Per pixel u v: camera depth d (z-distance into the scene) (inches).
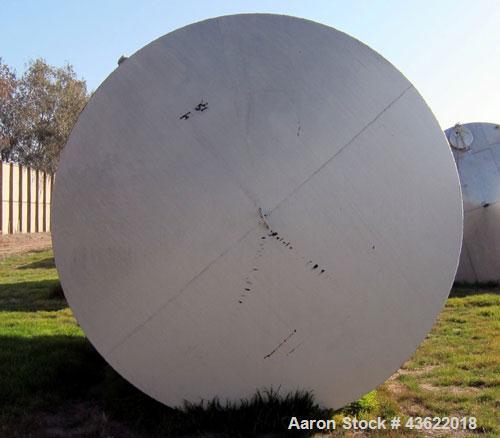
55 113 1489.9
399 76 152.9
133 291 144.6
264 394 147.1
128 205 144.0
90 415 153.9
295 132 144.9
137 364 146.7
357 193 146.6
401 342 152.0
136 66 148.3
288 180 143.6
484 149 401.1
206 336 144.6
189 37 149.7
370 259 147.7
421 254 150.7
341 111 147.8
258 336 145.1
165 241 143.0
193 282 143.1
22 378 175.9
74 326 259.0
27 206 1015.6
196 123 144.7
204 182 142.8
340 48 151.5
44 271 473.7
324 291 145.9
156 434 141.5
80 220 145.8
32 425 145.1
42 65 1493.6
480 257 390.6
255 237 142.4
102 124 146.5
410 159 150.6
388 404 164.4
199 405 146.4
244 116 145.0
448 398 173.0
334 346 148.3
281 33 150.7
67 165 146.6
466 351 227.5
